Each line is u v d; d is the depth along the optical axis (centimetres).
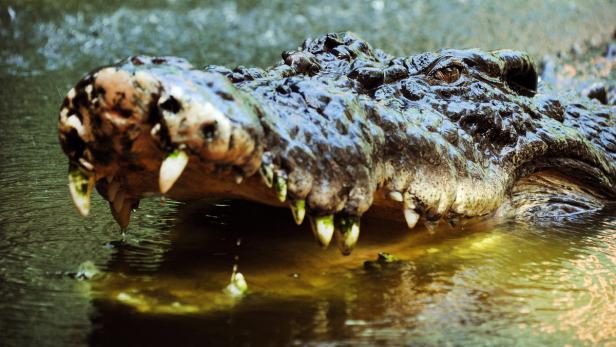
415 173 1205
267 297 1059
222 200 1415
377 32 4088
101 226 1315
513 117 1431
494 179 1361
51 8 4256
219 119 930
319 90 1116
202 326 971
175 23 4162
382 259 1202
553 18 4362
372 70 1315
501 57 1504
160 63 962
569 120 1680
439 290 1120
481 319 1040
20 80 2977
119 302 1024
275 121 1033
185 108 920
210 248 1220
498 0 4897
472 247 1301
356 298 1073
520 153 1425
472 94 1395
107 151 980
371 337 966
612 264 1280
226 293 1061
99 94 933
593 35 3834
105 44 3681
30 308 1004
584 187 1608
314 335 962
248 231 1287
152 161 998
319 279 1128
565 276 1216
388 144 1180
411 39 3897
